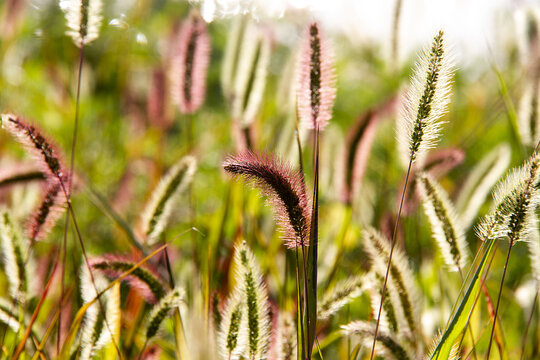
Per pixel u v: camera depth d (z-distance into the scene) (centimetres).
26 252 81
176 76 95
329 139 105
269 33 104
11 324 80
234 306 75
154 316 77
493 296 96
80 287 86
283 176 72
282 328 77
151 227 85
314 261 72
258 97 95
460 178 107
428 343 84
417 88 72
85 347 77
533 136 87
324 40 77
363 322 78
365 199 105
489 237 72
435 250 92
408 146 73
